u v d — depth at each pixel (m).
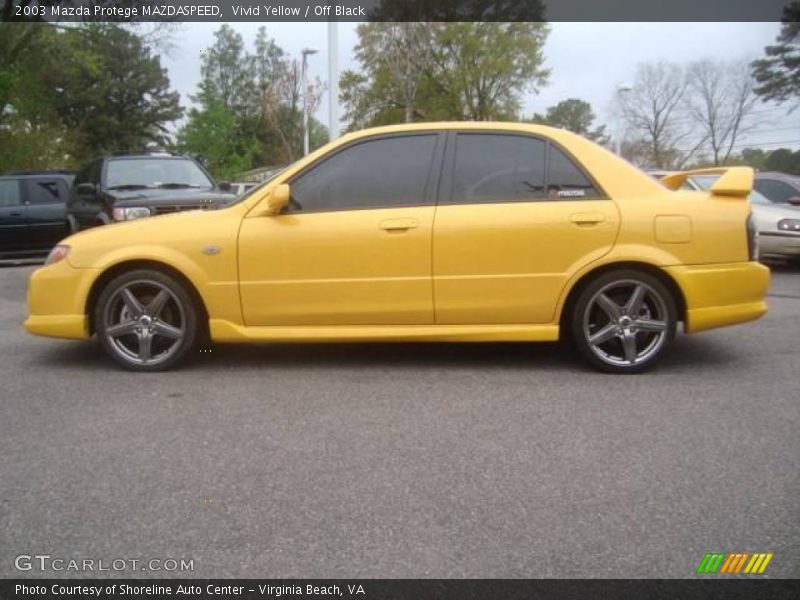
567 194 4.65
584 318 4.70
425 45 30.11
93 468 3.32
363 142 4.77
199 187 8.77
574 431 3.73
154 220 4.91
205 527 2.78
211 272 4.70
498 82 36.94
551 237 4.58
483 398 4.28
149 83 55.25
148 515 2.87
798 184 11.05
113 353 4.89
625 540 2.65
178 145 39.19
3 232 12.68
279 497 3.02
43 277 4.88
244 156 36.88
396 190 4.71
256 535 2.72
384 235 4.62
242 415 4.01
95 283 4.83
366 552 2.60
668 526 2.74
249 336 4.76
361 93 32.69
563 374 4.77
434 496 3.01
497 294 4.64
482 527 2.76
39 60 26.09
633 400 4.22
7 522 2.82
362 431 3.76
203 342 5.56
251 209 4.75
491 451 3.48
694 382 4.57
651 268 4.63
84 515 2.88
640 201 4.61
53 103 30.94
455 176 4.71
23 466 3.34
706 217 4.58
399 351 5.42
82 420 3.96
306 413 4.04
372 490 3.07
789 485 3.08
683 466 3.28
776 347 5.49
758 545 2.61
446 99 35.56
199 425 3.86
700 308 4.62
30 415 4.04
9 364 5.16
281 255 4.67
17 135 27.05
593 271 4.65
